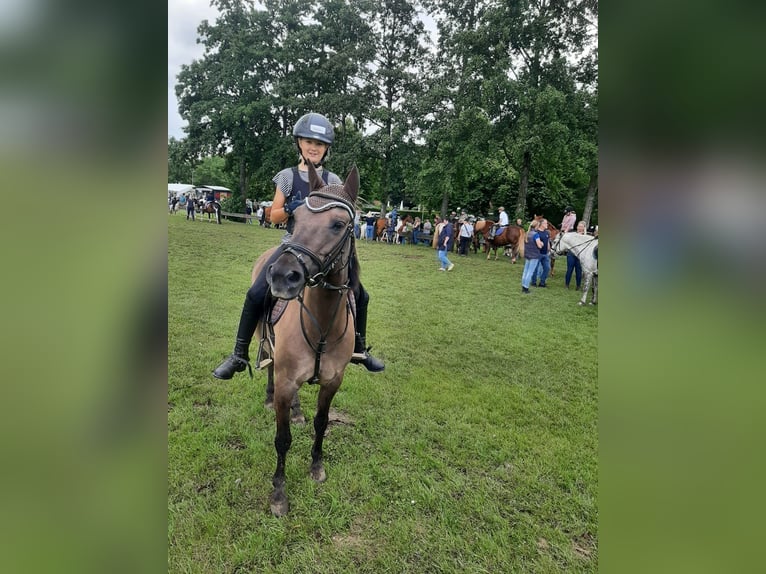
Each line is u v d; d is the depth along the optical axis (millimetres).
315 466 2777
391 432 3377
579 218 25891
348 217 2141
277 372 2461
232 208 26594
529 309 7703
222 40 26109
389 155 21422
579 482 2896
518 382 4523
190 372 4113
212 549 2217
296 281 1936
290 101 23656
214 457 2906
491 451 3201
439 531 2428
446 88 19078
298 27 25703
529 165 18422
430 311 7195
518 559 2275
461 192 23250
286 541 2305
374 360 3230
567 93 16766
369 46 21078
